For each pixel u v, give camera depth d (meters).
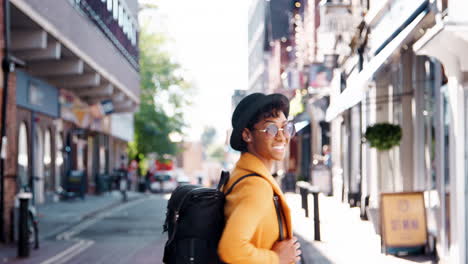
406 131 13.81
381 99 16.89
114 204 26.69
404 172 13.70
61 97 26.73
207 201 2.53
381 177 16.38
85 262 10.42
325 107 28.39
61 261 10.53
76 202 26.70
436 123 9.73
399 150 14.04
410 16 9.77
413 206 10.13
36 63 21.75
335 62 22.67
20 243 10.96
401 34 9.50
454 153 8.51
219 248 2.42
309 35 29.23
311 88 23.47
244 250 2.39
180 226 2.55
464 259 8.42
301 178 30.97
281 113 2.66
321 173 26.98
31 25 16.55
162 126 50.59
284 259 2.49
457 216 8.49
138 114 50.47
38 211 21.14
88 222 18.39
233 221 2.41
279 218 2.53
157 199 32.41
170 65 50.00
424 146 12.41
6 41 12.71
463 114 8.41
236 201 2.49
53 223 17.41
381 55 10.24
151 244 12.99
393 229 10.13
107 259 10.77
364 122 18.19
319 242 11.91
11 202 13.13
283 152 2.66
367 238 12.47
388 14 14.03
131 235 14.84
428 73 11.73
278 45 37.84
